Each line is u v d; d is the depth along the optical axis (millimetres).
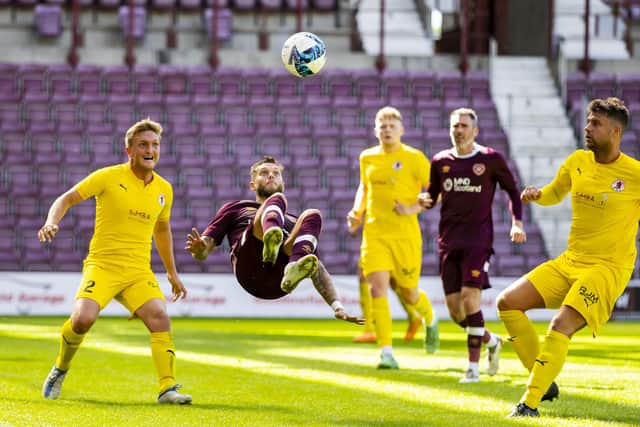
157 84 76875
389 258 31188
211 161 72125
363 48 87062
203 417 18188
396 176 31328
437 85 79625
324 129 74375
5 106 73688
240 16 88625
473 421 17953
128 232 20953
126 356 31594
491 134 77000
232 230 20547
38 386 23062
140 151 20875
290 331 47375
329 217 70500
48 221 20234
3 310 58250
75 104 74500
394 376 26391
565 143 77500
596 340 43156
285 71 78188
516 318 20406
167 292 60281
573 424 17531
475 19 86812
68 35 84062
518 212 27172
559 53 81000
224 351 34531
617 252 19250
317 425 17359
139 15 84438
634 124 77812
